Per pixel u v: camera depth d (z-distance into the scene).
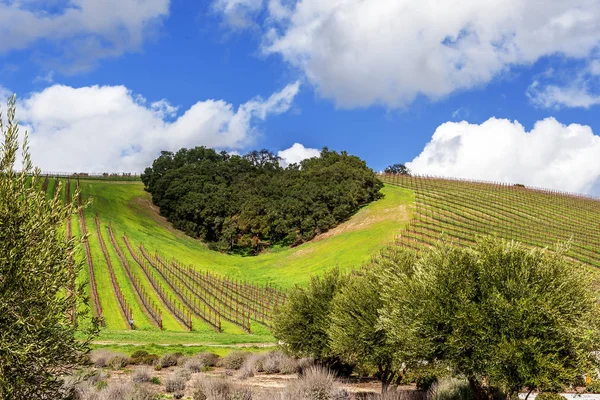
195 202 147.62
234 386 21.17
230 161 183.00
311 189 133.88
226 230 140.12
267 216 139.50
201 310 69.69
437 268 14.41
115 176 188.75
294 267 105.81
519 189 143.12
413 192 135.75
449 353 13.51
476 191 135.88
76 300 10.18
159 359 36.00
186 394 23.56
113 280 78.56
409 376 22.66
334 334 21.14
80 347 10.23
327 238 121.50
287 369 31.92
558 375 12.50
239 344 49.81
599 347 13.70
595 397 20.25
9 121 10.20
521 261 13.81
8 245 9.45
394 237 94.81
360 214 128.12
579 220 108.12
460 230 91.81
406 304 14.49
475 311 13.31
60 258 9.99
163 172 171.62
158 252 109.94
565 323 12.77
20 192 9.94
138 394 19.19
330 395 19.56
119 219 131.38
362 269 23.30
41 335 9.45
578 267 14.03
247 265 119.19
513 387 13.09
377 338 19.69
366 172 138.50
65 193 136.38
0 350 8.88
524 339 12.73
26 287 9.18
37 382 9.43
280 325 28.42
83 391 18.77
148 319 63.12
